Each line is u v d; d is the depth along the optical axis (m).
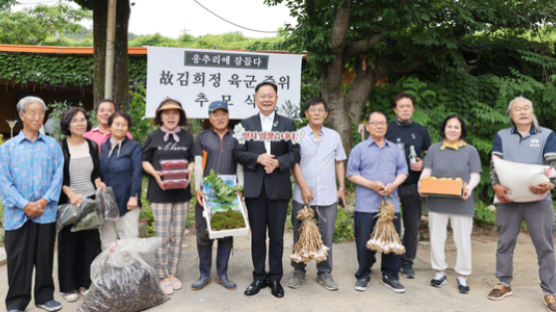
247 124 3.40
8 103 12.58
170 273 3.54
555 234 5.29
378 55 6.79
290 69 6.45
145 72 9.62
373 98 6.89
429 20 6.18
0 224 4.91
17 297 2.95
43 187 2.97
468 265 3.52
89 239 3.34
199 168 3.48
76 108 3.21
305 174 3.53
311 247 3.29
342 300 3.32
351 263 4.28
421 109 6.27
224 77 6.28
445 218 3.60
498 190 3.31
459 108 6.64
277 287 3.42
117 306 2.92
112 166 3.31
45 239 2.99
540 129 3.30
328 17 6.05
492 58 7.38
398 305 3.24
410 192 3.85
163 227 3.42
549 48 7.12
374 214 3.55
